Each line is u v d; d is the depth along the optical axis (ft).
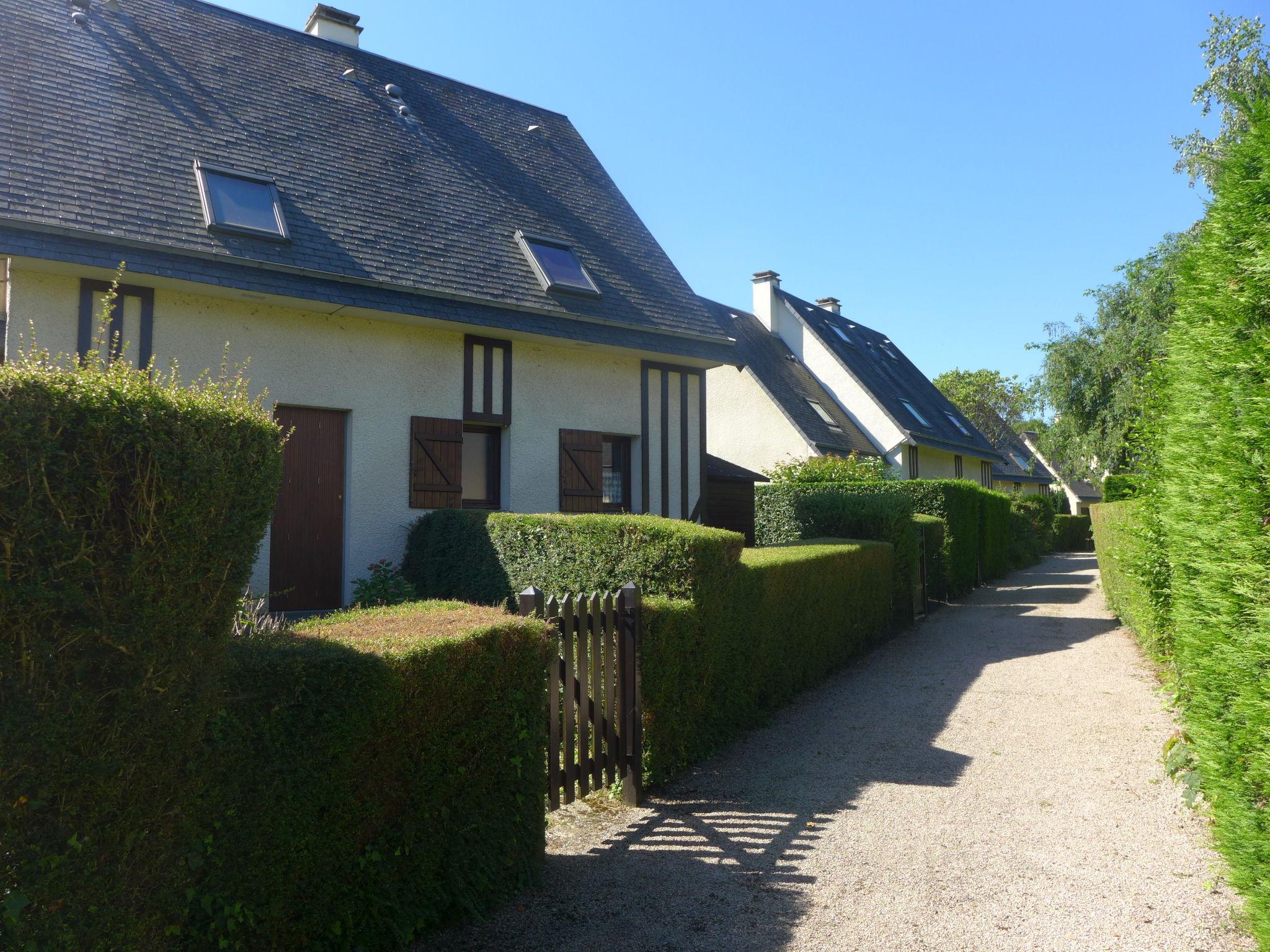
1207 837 14.75
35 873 7.45
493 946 11.50
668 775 18.69
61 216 25.53
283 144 34.91
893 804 16.99
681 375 43.50
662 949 11.45
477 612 14.21
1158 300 73.00
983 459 111.86
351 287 31.12
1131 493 25.03
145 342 27.68
